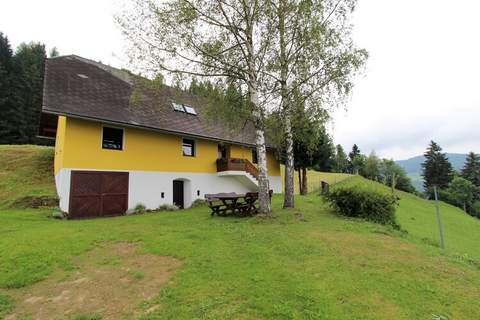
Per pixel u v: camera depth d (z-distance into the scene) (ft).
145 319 15.17
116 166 57.93
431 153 261.24
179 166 69.31
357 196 41.96
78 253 25.48
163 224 39.68
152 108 66.54
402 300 16.55
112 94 64.08
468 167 287.07
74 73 63.57
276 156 94.84
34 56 173.99
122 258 24.14
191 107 79.56
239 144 82.33
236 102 45.11
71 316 16.26
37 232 33.47
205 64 39.96
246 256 23.24
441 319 14.76
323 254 23.57
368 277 19.34
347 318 14.61
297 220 37.81
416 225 65.41
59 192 54.70
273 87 43.68
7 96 140.87
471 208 210.18
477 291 18.16
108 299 17.76
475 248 55.16
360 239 28.37
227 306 15.88
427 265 21.94
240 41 41.50
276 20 41.09
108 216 55.06
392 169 228.84
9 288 20.08
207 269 20.81
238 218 42.73
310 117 43.93
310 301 16.15
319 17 40.34
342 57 41.52
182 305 16.26
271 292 17.16
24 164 75.36
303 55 42.01
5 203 55.62
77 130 53.52
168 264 22.35
